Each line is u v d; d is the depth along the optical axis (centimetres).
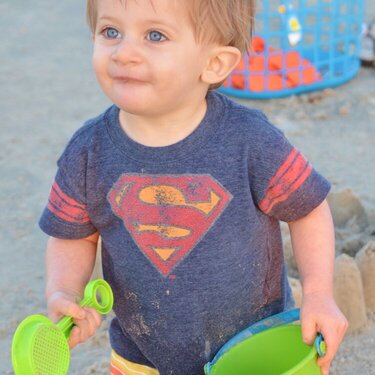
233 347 190
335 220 341
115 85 181
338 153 442
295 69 521
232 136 191
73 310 187
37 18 746
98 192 196
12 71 609
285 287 212
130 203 192
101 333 295
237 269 194
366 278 294
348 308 286
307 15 605
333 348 187
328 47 573
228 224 191
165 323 198
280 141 193
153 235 192
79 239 206
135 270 196
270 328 195
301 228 202
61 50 653
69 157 198
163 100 181
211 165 190
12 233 380
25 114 525
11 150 471
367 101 510
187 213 190
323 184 199
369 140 457
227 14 184
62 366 177
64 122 510
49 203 203
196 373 204
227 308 197
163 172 190
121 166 193
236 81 521
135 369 214
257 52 524
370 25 596
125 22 177
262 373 196
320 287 195
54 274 204
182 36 179
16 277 341
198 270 192
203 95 191
